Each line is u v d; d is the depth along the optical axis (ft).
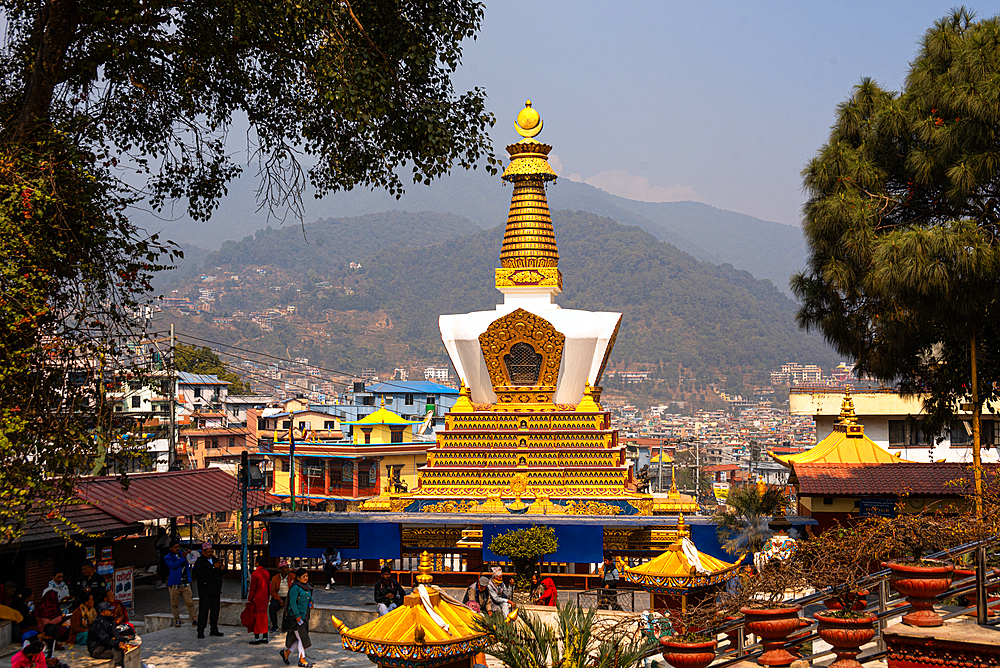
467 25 67.97
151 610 93.50
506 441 115.24
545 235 127.44
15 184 50.39
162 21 62.28
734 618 52.13
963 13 83.66
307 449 238.27
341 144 70.59
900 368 91.30
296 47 63.16
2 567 85.92
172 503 103.71
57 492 51.52
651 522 93.66
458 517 97.30
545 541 87.61
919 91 82.28
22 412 49.60
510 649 46.68
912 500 99.30
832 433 113.80
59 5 59.06
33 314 48.39
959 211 81.56
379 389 347.77
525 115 128.06
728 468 502.79
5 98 64.59
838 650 45.27
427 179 70.28
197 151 72.49
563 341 118.73
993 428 137.39
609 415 121.39
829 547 53.93
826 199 84.28
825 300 89.30
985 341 88.22
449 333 130.62
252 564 101.09
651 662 55.47
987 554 49.83
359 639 47.21
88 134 66.13
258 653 73.46
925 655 41.83
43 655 57.77
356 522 96.78
